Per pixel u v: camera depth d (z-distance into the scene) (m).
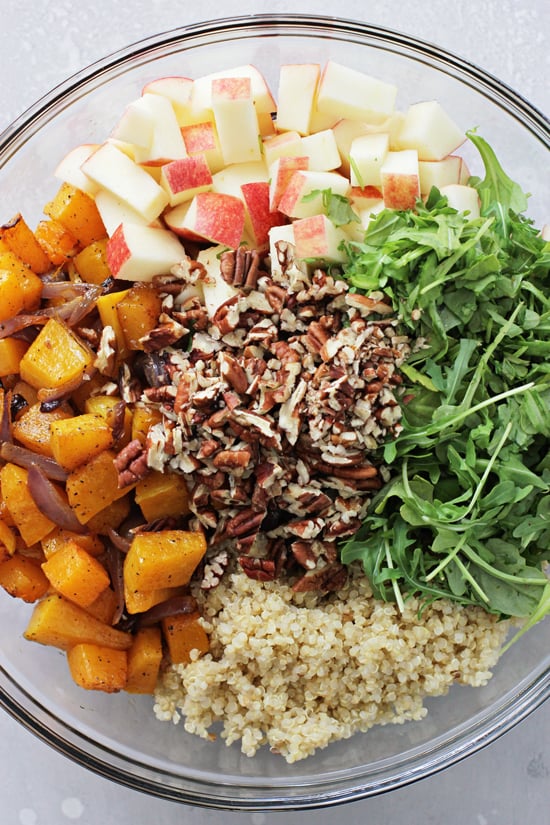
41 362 0.40
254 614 0.40
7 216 0.45
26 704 0.42
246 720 0.40
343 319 0.40
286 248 0.40
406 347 0.39
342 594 0.41
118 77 0.44
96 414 0.40
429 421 0.40
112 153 0.41
